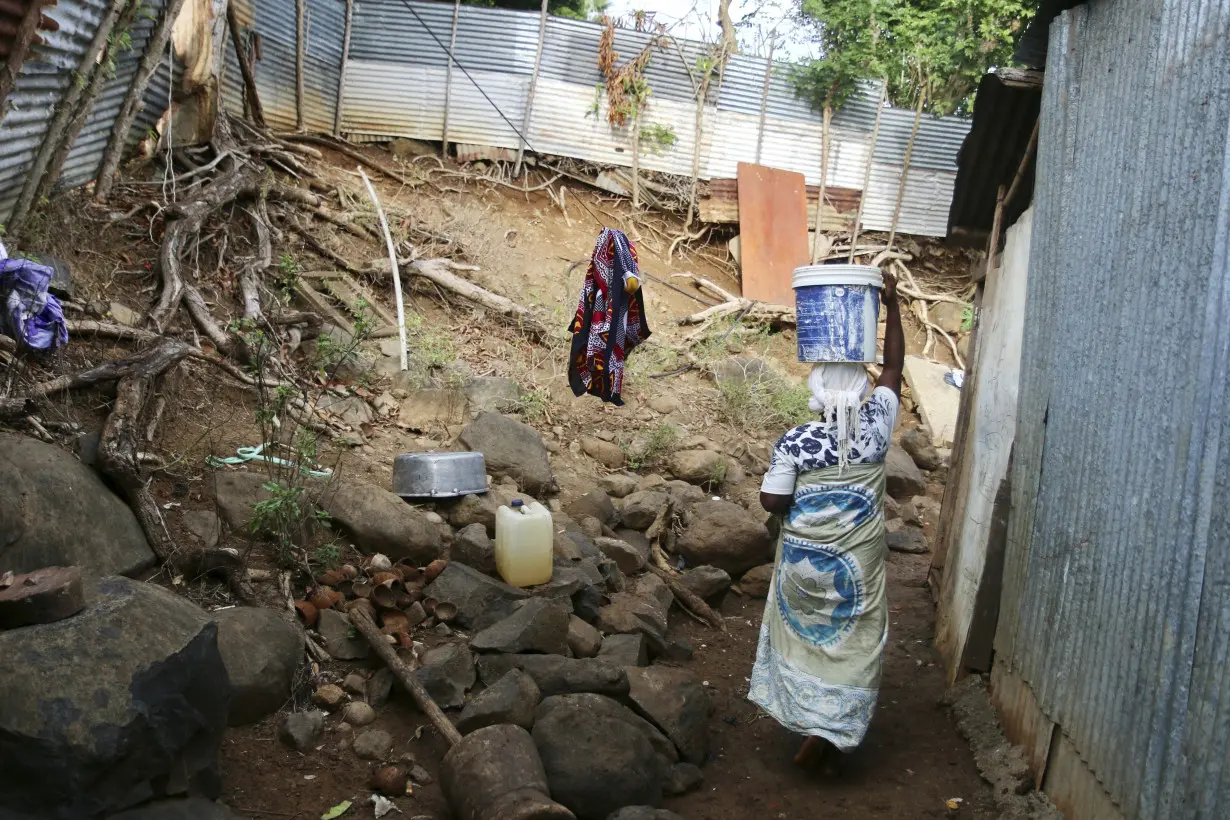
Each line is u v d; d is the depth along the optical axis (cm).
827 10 1202
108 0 618
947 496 611
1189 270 282
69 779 258
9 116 564
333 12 1072
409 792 348
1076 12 394
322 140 1031
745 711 451
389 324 780
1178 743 266
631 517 616
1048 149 410
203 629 302
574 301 926
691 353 947
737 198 1173
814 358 383
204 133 857
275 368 617
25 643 271
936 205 1235
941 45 1229
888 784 394
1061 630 357
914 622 573
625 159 1165
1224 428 256
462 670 401
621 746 357
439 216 989
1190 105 290
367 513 479
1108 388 333
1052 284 396
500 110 1119
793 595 390
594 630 454
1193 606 266
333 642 412
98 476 428
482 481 546
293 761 354
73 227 669
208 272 727
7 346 485
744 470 768
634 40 1141
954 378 984
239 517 462
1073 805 335
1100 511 333
